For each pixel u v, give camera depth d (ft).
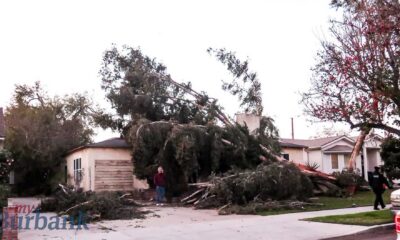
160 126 76.54
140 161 82.17
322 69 84.99
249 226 45.83
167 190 77.56
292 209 59.41
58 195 64.23
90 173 87.76
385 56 47.73
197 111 85.92
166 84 87.76
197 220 51.55
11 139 105.40
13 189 107.76
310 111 89.15
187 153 73.20
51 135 109.19
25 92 145.69
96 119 94.89
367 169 131.13
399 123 48.98
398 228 24.75
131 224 49.21
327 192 79.20
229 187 63.57
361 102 48.57
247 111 91.61
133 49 92.63
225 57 93.40
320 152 122.72
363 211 55.16
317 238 39.58
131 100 84.99
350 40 51.26
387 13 47.96
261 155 80.02
